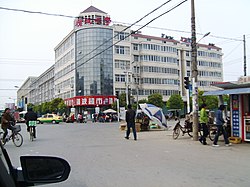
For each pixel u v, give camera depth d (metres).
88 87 61.81
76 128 28.91
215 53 84.75
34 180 2.55
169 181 6.46
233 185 6.11
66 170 2.70
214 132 14.88
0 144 2.30
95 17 62.56
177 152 10.88
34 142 15.21
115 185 6.16
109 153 10.73
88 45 62.19
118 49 64.81
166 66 72.06
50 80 94.19
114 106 57.25
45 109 74.06
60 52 79.25
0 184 1.85
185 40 77.50
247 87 13.96
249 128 13.56
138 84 67.25
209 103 58.47
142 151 11.20
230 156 9.88
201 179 6.63
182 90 76.69
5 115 13.78
